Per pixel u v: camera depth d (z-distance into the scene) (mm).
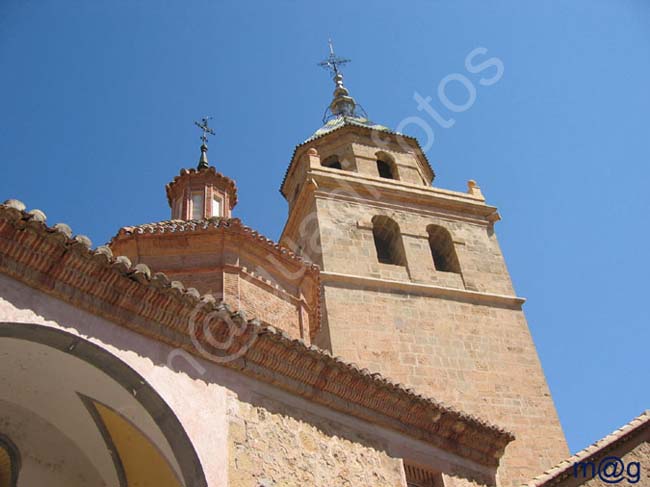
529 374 25094
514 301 27891
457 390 23844
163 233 18375
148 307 10156
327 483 11023
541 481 12398
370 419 12383
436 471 12852
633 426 12781
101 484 10984
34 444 10500
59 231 9258
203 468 9672
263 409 10984
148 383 9758
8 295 8922
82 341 9375
